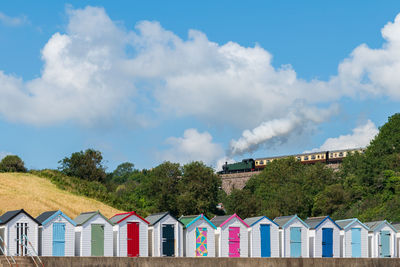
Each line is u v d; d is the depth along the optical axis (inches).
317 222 2706.7
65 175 6077.8
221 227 2524.6
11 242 2170.3
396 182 4972.9
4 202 4347.9
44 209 4355.3
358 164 5733.3
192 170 6550.2
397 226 2920.8
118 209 5226.4
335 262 2418.8
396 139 5925.2
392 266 2549.2
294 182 6692.9
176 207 6092.5
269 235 2603.3
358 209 4948.3
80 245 2299.5
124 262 2055.9
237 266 2230.6
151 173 6756.9
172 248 2438.5
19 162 5925.2
